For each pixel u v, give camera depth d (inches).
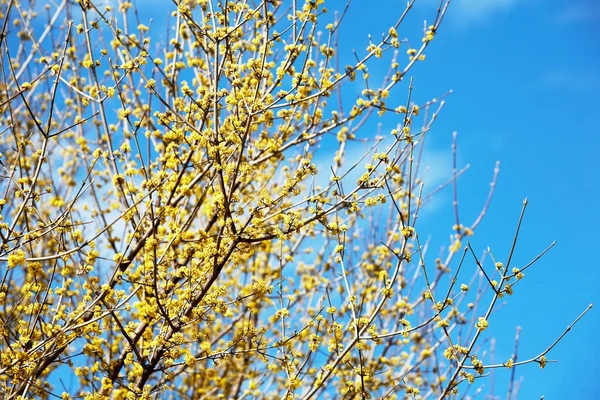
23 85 202.2
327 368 213.9
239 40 262.8
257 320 316.5
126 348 237.1
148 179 228.8
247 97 227.1
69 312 241.1
